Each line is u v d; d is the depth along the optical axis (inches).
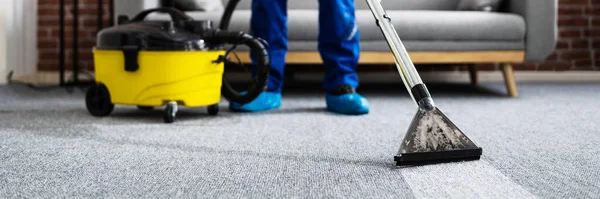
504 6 110.3
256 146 45.6
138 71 61.1
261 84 62.3
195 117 65.7
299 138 49.8
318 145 46.2
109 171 35.9
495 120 64.1
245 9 121.6
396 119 64.4
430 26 97.5
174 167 37.2
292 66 129.7
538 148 44.8
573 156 41.4
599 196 30.1
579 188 31.9
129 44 60.9
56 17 131.8
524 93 106.0
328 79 72.6
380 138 50.0
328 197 30.0
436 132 37.9
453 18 98.1
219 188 31.8
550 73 143.6
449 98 96.2
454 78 140.3
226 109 75.2
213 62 63.2
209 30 62.8
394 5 125.9
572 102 86.8
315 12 99.0
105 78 64.0
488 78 142.3
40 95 96.6
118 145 45.7
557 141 48.4
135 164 38.1
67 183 32.7
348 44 71.0
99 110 65.4
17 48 117.3
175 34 60.7
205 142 47.5
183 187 31.9
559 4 143.0
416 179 34.0
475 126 58.7
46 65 133.0
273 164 38.4
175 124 59.3
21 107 76.1
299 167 37.5
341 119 64.2
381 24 42.0
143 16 66.2
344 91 69.7
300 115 68.1
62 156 40.8
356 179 34.1
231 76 133.8
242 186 32.2
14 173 35.2
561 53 144.0
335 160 39.9
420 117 37.7
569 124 60.1
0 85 110.0
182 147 44.9
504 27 98.5
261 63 61.2
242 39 61.1
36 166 37.3
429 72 139.9
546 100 91.0
